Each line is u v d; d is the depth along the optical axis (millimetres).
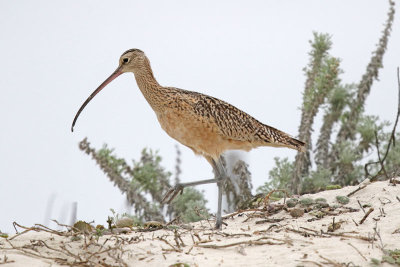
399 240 11422
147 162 19781
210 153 15047
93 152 18812
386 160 19375
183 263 10484
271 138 15539
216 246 11555
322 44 20375
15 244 11641
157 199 19609
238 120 15102
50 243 11703
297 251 11078
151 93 15266
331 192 15688
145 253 11305
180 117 14789
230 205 18438
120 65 15688
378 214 13219
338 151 20391
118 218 15070
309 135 19469
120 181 18750
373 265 10234
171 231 13367
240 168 18312
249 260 10773
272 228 13039
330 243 11430
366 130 19891
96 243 11562
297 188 18609
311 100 19469
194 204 18172
